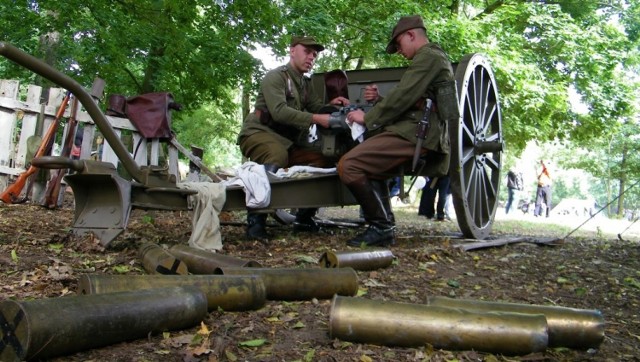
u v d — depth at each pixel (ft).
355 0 42.63
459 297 11.11
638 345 8.57
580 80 49.83
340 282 9.98
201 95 45.01
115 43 35.94
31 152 22.94
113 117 24.26
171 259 9.78
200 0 35.68
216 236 14.96
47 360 6.41
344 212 38.45
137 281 8.17
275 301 9.68
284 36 38.19
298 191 16.90
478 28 41.70
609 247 20.70
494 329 7.39
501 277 13.55
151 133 24.67
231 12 37.32
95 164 13.53
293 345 7.53
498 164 21.90
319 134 18.42
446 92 15.98
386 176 16.67
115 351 6.86
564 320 8.02
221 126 72.38
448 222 32.24
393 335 7.48
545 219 54.44
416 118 16.08
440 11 43.04
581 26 51.16
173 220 21.67
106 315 6.81
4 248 12.71
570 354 7.85
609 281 13.64
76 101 23.27
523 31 50.01
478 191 20.25
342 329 7.55
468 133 18.92
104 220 13.73
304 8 39.75
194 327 7.96
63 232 15.46
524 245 19.95
